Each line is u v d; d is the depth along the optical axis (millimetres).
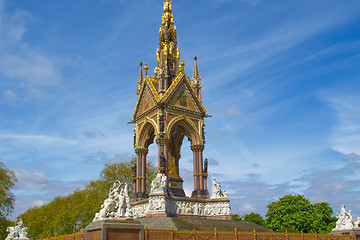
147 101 70375
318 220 116688
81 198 111562
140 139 71125
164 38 74438
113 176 107812
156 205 56656
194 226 51469
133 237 36469
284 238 50875
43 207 146500
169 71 74125
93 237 35969
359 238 59188
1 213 94750
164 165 62750
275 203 122438
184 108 68688
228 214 63156
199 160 68125
